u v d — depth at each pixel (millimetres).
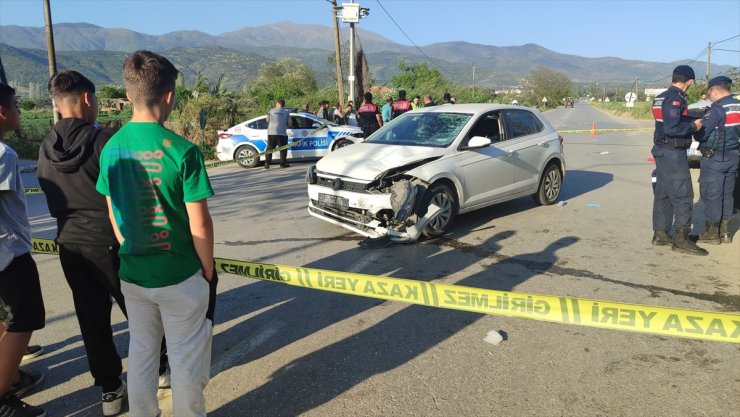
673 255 5598
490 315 4133
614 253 5676
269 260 5562
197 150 2215
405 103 15688
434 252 5738
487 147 6758
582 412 2871
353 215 5992
